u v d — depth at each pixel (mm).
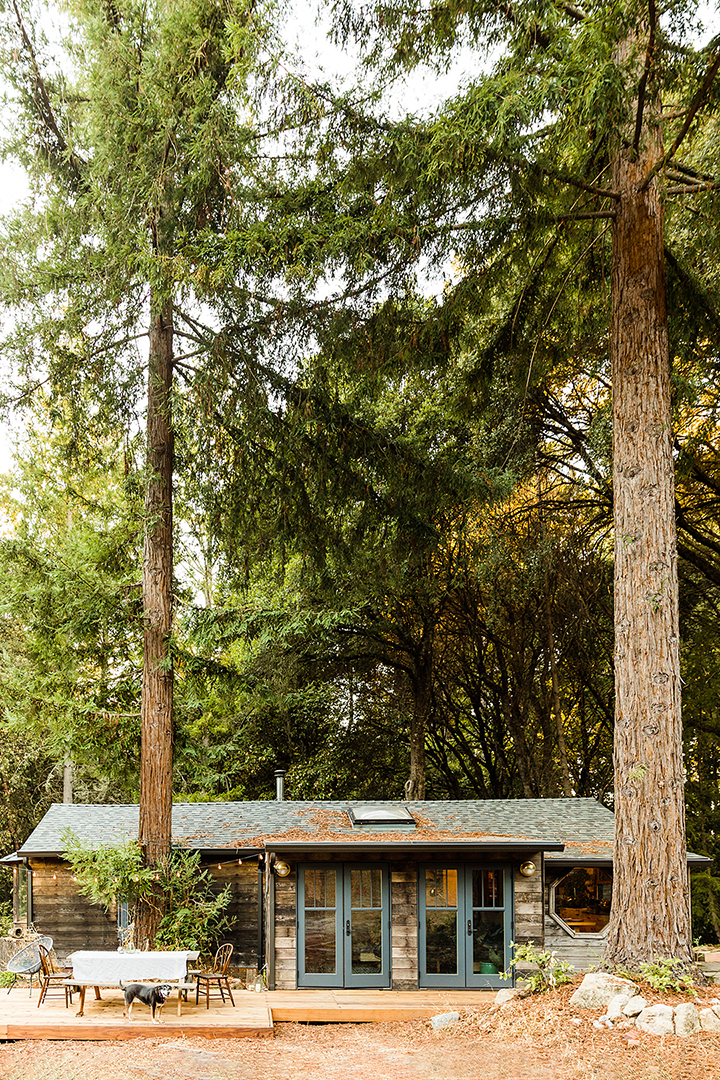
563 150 8125
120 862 11172
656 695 8180
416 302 10359
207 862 13141
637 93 7270
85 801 22969
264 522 12484
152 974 9492
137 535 12344
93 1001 10094
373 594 16953
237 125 9797
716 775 20594
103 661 12672
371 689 21766
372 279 9406
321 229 9109
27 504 12758
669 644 8289
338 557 13125
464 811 14250
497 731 23297
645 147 8109
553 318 11297
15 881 13859
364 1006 9992
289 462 11852
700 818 20312
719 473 16719
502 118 6902
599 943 11891
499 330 11086
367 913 11422
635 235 8891
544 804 14836
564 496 18484
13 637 17547
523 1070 6418
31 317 11375
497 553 15789
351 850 11195
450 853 11523
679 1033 6695
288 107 8898
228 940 13102
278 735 22328
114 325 11406
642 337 8789
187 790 20812
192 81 9727
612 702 21641
